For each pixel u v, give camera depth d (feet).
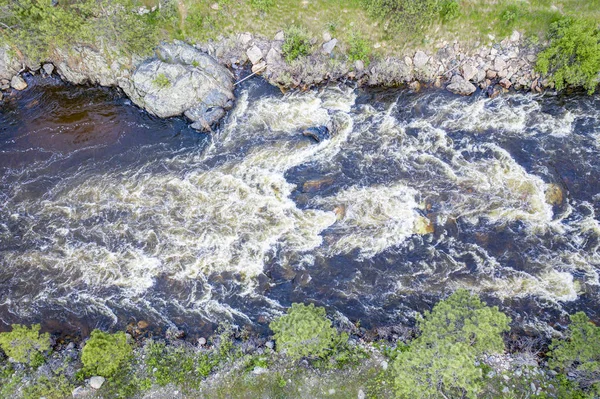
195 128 104.88
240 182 99.09
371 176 98.99
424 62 108.17
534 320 82.28
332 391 71.92
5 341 72.23
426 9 100.99
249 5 105.29
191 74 101.24
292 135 104.73
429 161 100.37
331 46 107.04
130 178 100.68
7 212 96.43
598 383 67.82
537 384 72.13
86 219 95.45
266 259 89.81
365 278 87.76
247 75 109.09
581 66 100.48
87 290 87.45
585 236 89.71
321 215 94.38
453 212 93.50
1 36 96.68
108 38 99.30
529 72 106.32
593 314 82.07
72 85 108.78
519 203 93.66
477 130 104.06
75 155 103.71
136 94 104.01
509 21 104.47
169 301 86.07
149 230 93.66
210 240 92.02
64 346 80.48
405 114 107.34
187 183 99.50
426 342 69.26
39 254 91.45
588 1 101.30
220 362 76.43
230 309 84.99
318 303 85.46
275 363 75.61
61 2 97.60
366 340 79.66
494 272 87.10
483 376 72.59
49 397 71.51
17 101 108.47
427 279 87.25
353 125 105.70
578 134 102.06
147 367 76.02
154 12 103.86
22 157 103.09
